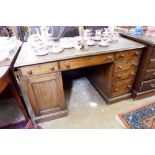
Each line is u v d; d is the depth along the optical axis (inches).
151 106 71.7
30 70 52.1
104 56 59.4
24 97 76.4
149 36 69.2
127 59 64.1
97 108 72.8
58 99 63.1
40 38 66.7
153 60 65.4
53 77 56.5
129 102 75.2
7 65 50.7
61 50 58.7
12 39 79.8
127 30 81.3
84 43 63.7
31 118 66.5
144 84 71.9
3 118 71.1
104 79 73.0
